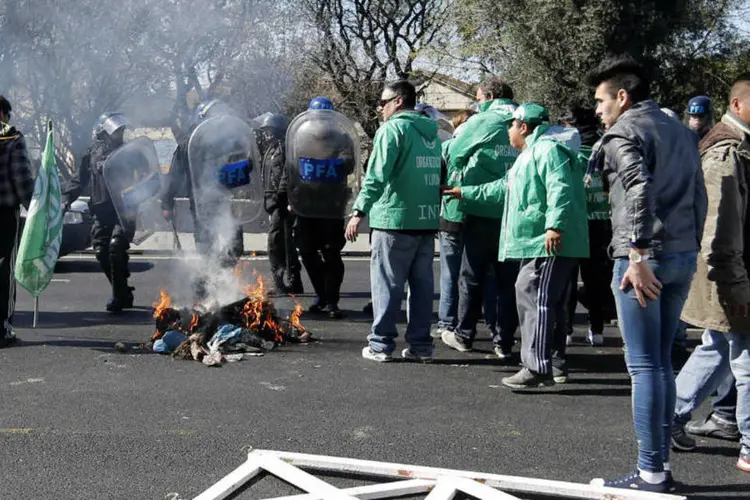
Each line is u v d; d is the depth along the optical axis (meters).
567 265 5.68
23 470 4.23
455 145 6.68
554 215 5.48
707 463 4.50
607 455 4.62
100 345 7.00
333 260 8.52
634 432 5.01
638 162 3.69
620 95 3.92
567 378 6.16
